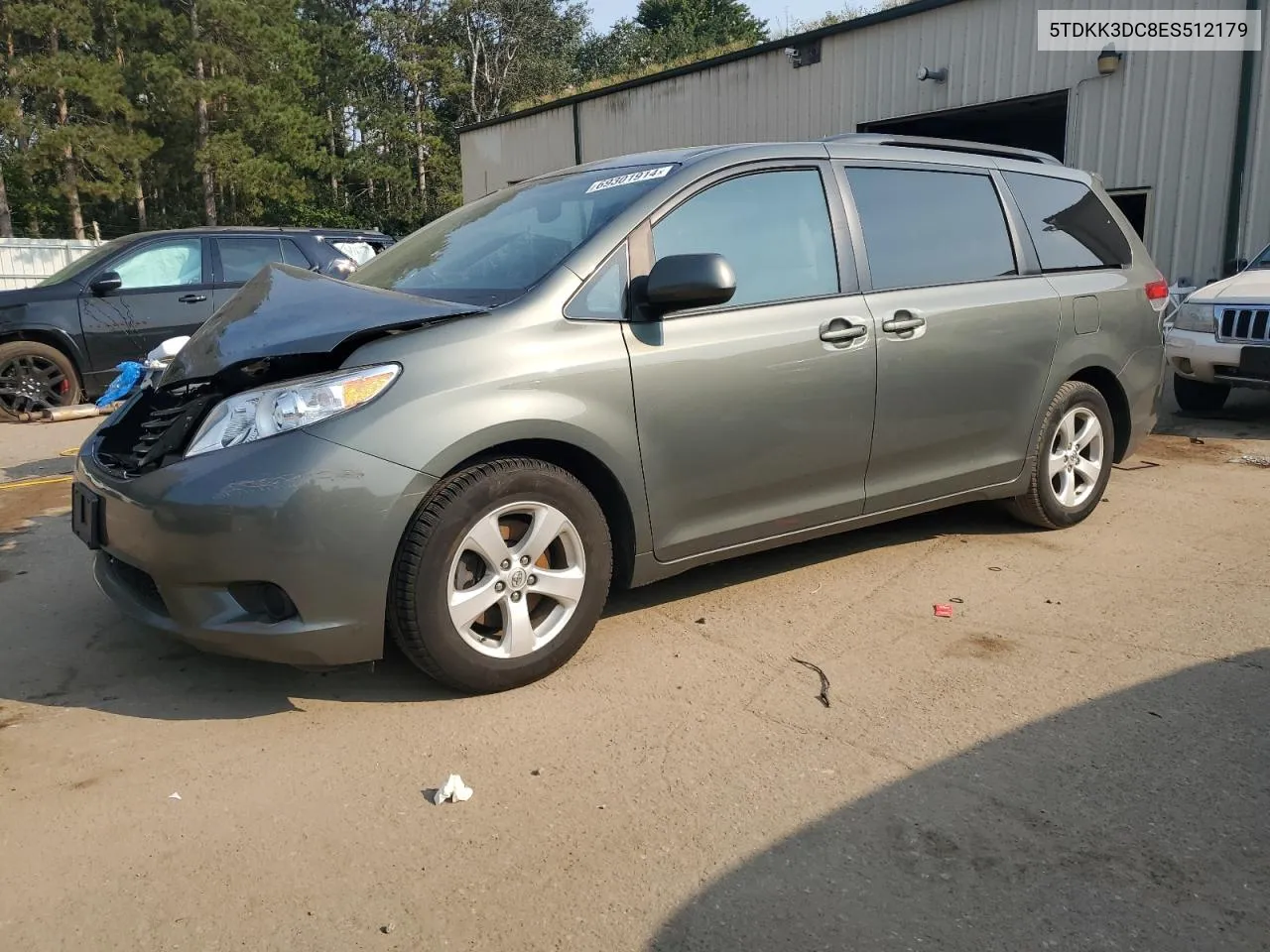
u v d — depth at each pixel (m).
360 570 2.87
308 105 40.88
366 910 2.20
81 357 8.96
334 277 4.31
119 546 3.05
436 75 44.22
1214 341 7.61
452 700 3.19
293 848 2.42
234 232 9.67
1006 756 2.82
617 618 3.88
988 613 3.91
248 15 33.53
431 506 2.98
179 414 3.19
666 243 3.51
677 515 3.52
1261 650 3.52
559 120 21.14
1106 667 3.40
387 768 2.79
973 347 4.27
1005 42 13.30
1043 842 2.42
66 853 2.40
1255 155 11.16
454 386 2.99
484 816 2.55
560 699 3.19
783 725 3.02
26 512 5.66
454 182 44.44
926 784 2.68
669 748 2.88
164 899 2.23
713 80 17.66
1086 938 2.08
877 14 14.73
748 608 3.98
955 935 2.10
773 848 2.41
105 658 3.53
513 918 2.17
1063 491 4.91
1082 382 4.94
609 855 2.39
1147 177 12.13
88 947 2.09
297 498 2.78
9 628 3.83
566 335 3.22
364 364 2.93
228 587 2.88
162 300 9.24
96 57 33.47
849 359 3.84
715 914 2.17
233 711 3.13
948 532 5.00
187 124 34.28
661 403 3.38
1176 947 2.06
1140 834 2.45
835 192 3.99
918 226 4.24
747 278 3.68
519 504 3.13
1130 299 5.06
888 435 4.04
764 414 3.63
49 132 30.11
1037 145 18.47
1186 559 4.53
